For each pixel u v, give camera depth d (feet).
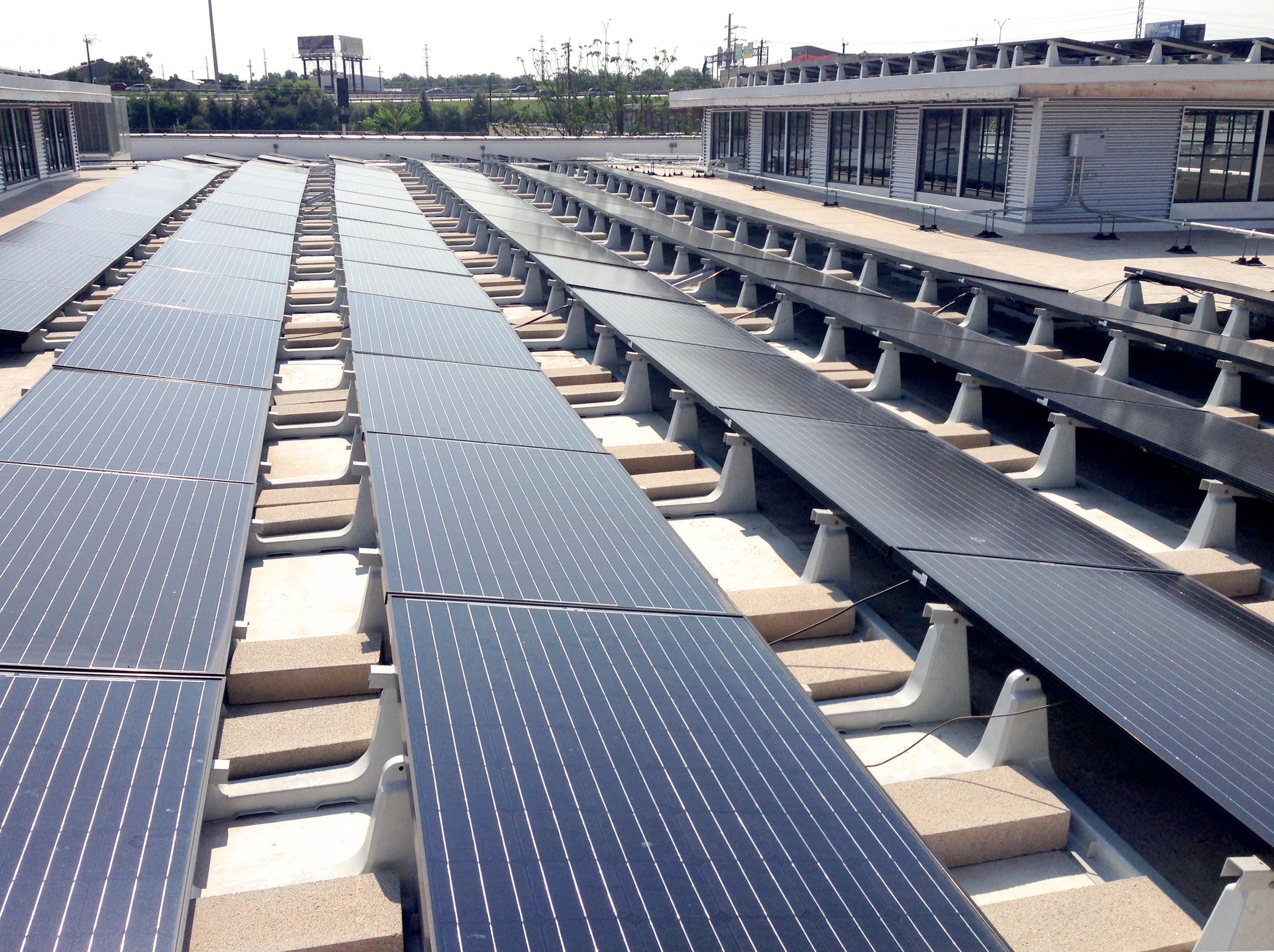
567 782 11.43
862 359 48.01
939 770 17.46
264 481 27.73
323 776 16.22
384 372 27.96
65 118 133.80
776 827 11.21
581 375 39.60
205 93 314.35
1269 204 103.40
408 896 13.82
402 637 13.92
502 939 9.16
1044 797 16.40
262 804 15.78
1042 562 19.54
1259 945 12.91
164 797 11.16
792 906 10.09
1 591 14.87
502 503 19.51
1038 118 91.61
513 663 13.66
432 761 11.43
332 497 27.02
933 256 66.03
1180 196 100.27
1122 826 16.92
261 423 24.89
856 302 48.80
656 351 35.27
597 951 9.18
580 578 16.62
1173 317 58.39
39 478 19.21
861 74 121.70
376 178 112.37
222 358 30.19
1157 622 17.34
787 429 26.84
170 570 16.47
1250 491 25.16
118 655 13.73
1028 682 17.11
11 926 9.24
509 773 11.44
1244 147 100.89
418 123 265.95
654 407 38.34
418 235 63.67
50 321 44.73
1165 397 44.37
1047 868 15.97
